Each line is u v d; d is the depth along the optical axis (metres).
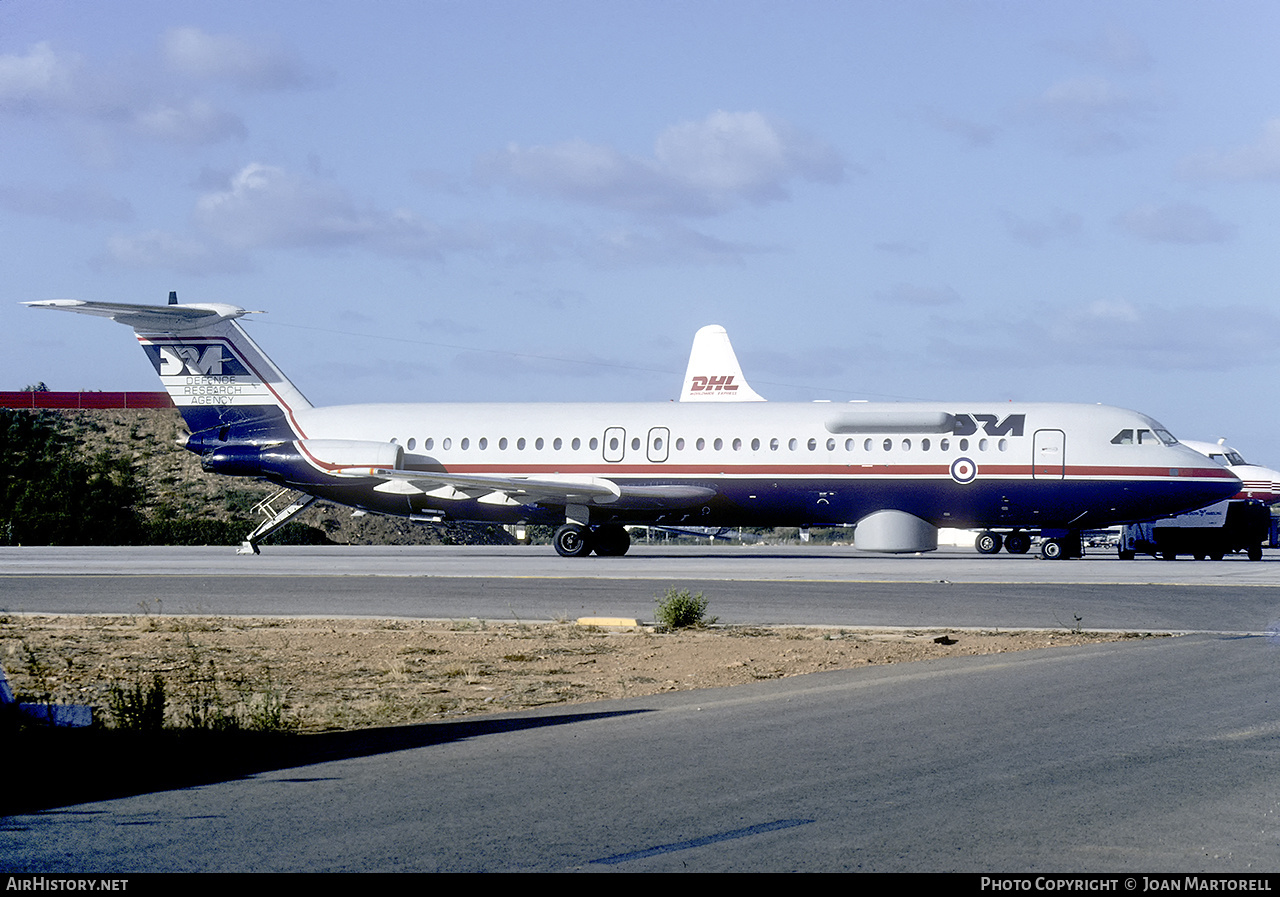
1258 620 27.16
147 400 123.69
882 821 10.38
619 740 14.20
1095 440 51.06
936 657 21.50
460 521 58.06
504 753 13.52
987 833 9.98
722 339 74.94
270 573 44.22
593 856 9.41
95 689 18.62
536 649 23.23
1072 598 32.38
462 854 9.49
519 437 56.00
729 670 20.17
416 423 57.25
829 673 19.61
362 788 11.85
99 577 42.19
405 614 30.03
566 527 56.47
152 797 11.55
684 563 50.28
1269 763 12.58
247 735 14.88
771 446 53.31
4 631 26.62
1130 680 18.41
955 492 51.75
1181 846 9.58
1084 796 11.20
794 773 12.27
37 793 11.76
